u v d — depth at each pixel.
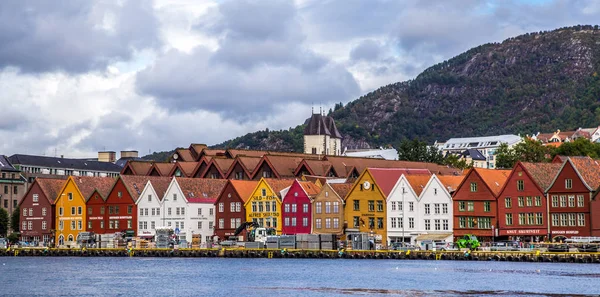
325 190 195.12
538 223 174.12
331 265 161.25
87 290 128.75
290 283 133.25
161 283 136.25
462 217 182.12
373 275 141.50
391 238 188.12
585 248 157.50
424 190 186.00
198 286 131.75
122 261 182.25
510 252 159.88
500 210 178.00
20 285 135.75
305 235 182.12
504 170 188.50
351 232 190.75
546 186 174.38
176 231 198.62
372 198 190.50
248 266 162.88
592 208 168.00
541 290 120.31
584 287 122.44
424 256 167.12
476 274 139.62
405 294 119.12
